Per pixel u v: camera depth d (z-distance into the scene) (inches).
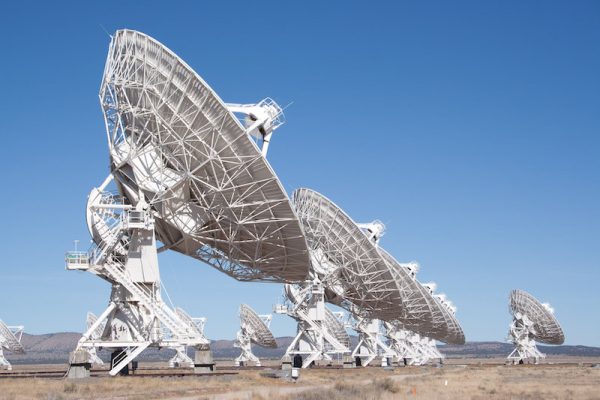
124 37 2092.8
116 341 2285.9
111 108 2228.1
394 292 3447.3
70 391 1772.9
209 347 2556.6
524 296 5590.6
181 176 2201.0
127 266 2299.5
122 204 2354.8
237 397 1635.1
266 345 5285.4
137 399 1598.2
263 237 2281.0
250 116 2233.0
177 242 2373.3
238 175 2092.8
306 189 3169.3
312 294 3494.1
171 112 2042.3
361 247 3230.8
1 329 4783.5
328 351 3489.2
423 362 6181.1
